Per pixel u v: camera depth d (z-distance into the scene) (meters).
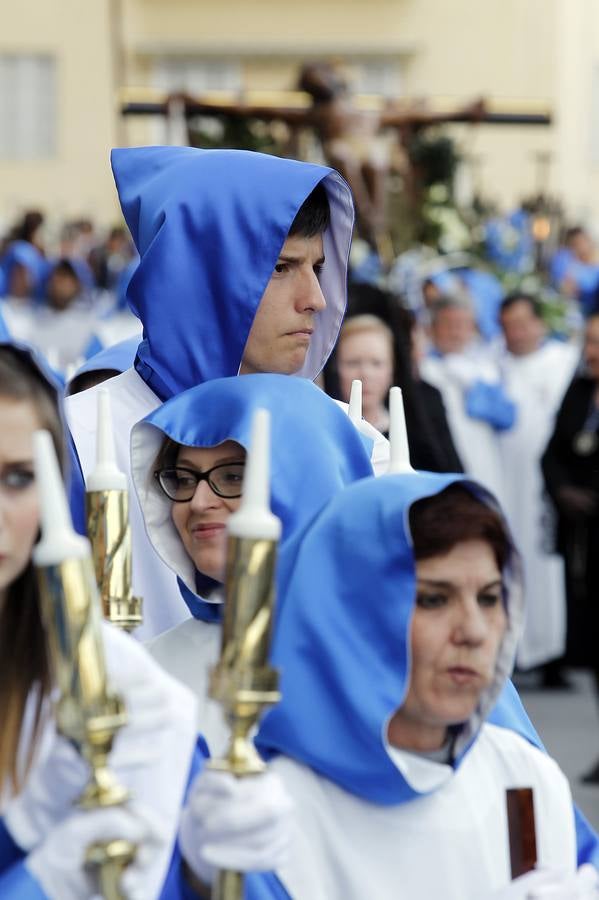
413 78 59.16
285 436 6.21
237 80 60.16
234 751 4.80
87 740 4.57
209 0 59.75
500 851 5.90
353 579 5.53
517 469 21.28
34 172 61.16
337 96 26.33
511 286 26.58
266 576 4.73
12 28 60.94
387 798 5.68
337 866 5.65
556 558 21.23
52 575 4.55
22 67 61.00
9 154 61.25
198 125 26.31
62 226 40.69
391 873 5.70
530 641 21.09
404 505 5.47
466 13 58.81
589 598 18.06
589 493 18.64
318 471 6.12
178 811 5.03
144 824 4.66
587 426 18.86
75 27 60.84
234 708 4.75
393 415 6.43
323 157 26.45
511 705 6.36
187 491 6.67
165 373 8.07
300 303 8.14
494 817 5.93
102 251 36.03
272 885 5.55
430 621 5.56
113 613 5.89
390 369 12.98
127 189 8.57
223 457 6.55
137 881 4.66
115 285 34.66
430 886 5.71
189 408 6.59
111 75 60.75
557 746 17.59
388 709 5.48
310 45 59.44
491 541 5.57
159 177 8.35
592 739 17.95
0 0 60.88
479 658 5.57
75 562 4.55
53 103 61.06
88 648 4.55
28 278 29.03
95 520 5.93
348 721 5.55
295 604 5.59
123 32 60.09
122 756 4.97
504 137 57.69
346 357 12.80
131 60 60.28
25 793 4.95
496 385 21.09
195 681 6.52
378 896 5.64
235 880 4.79
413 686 5.60
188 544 6.68
